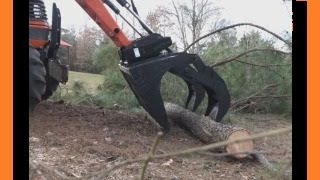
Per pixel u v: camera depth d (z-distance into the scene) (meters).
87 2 3.63
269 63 5.19
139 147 3.23
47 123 3.70
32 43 3.88
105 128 3.74
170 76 5.11
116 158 2.89
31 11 3.88
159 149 3.22
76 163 2.71
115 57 5.65
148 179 2.54
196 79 3.62
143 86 3.48
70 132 3.47
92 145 3.14
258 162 3.10
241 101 4.97
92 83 6.12
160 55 3.56
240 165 3.02
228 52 5.39
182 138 3.67
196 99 3.74
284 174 2.71
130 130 3.77
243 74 5.31
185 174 2.72
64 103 4.88
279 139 3.94
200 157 3.17
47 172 2.45
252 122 4.86
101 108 4.80
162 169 2.77
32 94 3.51
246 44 5.41
